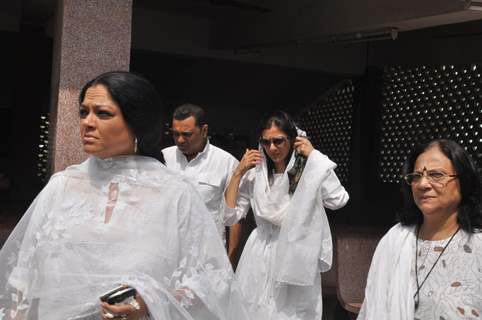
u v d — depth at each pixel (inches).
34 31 417.4
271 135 167.8
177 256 80.9
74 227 78.9
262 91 483.5
